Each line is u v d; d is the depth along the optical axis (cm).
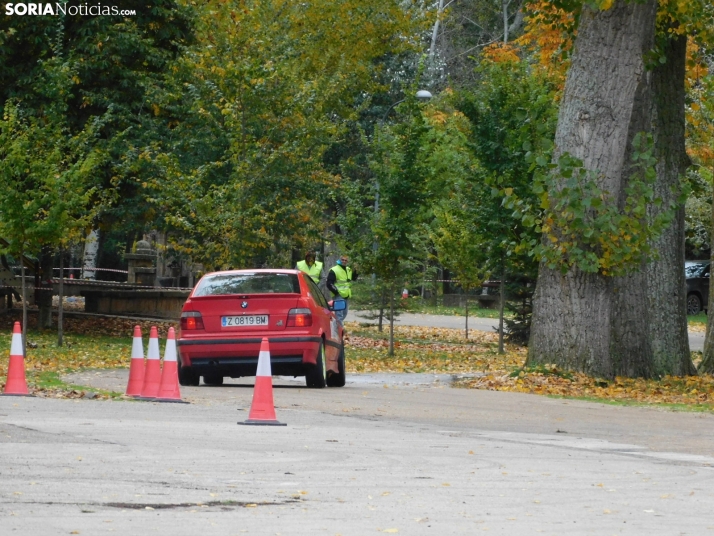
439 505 1559
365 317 6956
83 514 1416
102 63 6222
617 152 4228
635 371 4694
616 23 4203
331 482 1741
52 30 6162
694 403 3719
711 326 5162
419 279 6125
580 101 4253
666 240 4997
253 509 1492
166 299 7606
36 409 2631
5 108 5216
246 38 6141
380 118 11406
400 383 4225
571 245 4172
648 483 1830
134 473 1745
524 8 5562
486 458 2094
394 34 8656
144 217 6569
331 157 11056
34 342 5606
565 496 1669
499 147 6159
